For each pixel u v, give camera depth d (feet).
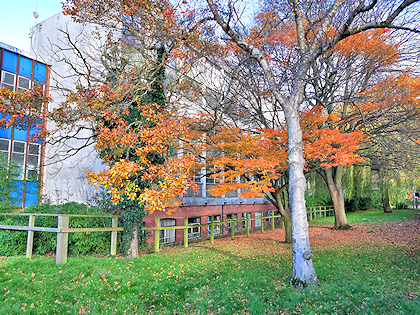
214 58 35.50
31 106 26.71
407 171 48.42
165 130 25.26
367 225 60.70
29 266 23.00
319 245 39.96
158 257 30.96
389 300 18.22
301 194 23.76
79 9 31.48
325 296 19.17
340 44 36.32
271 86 25.99
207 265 28.17
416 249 34.27
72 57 52.19
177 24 29.91
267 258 32.42
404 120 37.35
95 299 18.24
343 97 38.01
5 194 40.52
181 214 49.49
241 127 43.88
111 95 26.35
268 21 35.68
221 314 16.98
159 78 34.09
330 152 30.99
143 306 17.84
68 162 50.75
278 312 17.30
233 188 30.86
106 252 31.40
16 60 52.49
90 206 36.73
